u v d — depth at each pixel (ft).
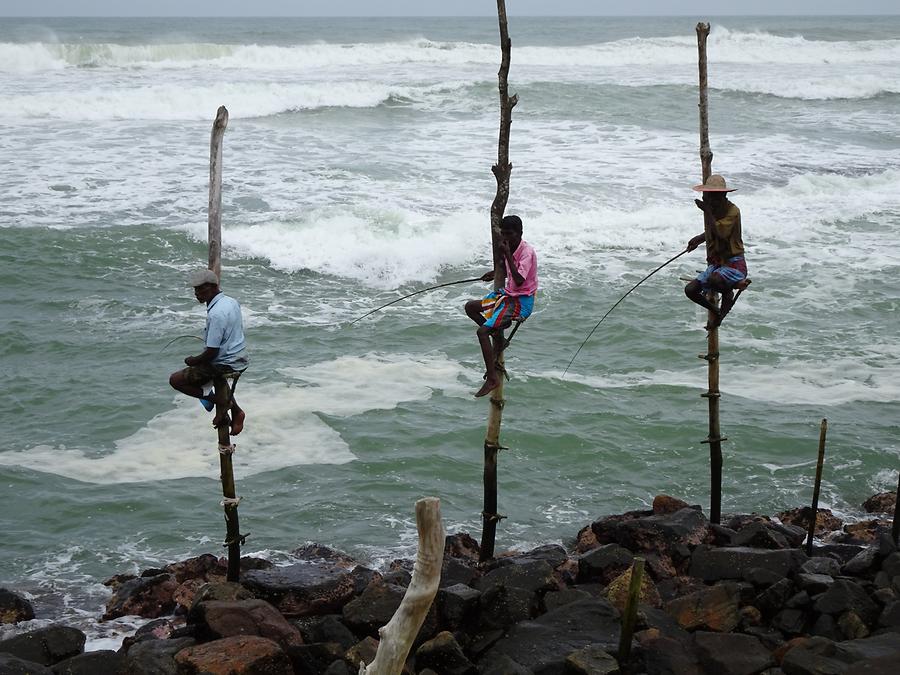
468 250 65.41
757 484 37.55
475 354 49.78
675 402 44.39
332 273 62.64
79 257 61.21
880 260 65.26
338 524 34.09
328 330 52.54
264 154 87.25
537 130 100.83
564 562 29.40
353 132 98.22
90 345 49.49
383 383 45.80
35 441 39.58
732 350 50.37
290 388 44.65
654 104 116.06
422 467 38.29
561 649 23.62
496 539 33.22
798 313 55.67
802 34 274.98
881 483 37.81
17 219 66.54
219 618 24.17
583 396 44.83
